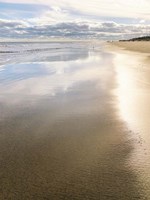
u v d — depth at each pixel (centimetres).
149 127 909
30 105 1241
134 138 824
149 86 1559
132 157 705
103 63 2877
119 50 5866
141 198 540
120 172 636
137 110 1101
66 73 2192
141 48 6009
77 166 670
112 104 1199
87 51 5888
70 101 1285
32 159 710
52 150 761
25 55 4609
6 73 2267
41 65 2866
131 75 1941
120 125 938
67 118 1036
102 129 909
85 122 984
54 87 1627
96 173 635
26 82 1825
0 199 545
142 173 628
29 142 820
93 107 1167
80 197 550
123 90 1470
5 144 808
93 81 1762
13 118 1055
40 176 628
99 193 560
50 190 574
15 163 689
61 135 870
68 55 4478
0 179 618
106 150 752
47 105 1230
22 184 597
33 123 991
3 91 1554
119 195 552
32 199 545
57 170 653
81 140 826
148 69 2247
